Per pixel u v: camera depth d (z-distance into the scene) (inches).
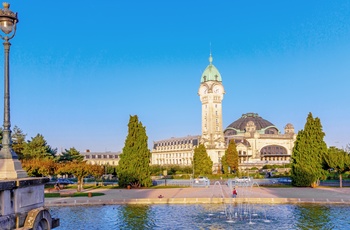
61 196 2623.0
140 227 1537.9
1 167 734.5
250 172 6446.9
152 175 6338.6
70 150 5113.2
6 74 762.8
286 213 1838.1
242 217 1747.0
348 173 5295.3
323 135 3467.0
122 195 2677.2
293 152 3582.7
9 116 765.3
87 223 1620.3
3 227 631.2
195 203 2268.7
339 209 1943.9
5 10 754.8
